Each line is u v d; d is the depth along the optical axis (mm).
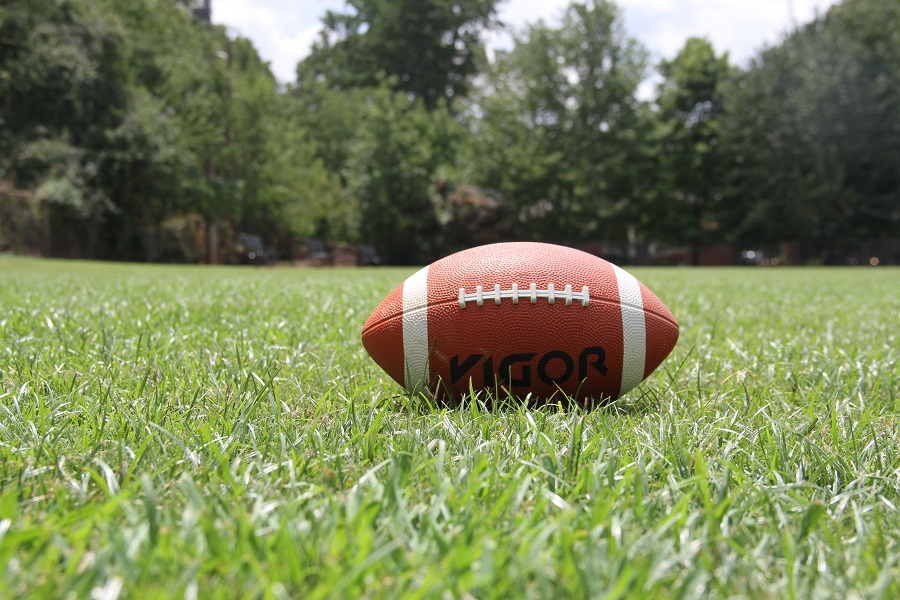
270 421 712
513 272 816
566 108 10305
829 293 2621
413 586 394
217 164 8953
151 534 441
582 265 839
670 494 543
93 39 6824
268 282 2750
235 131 8875
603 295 820
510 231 10438
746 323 1577
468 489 510
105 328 1223
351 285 2549
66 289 2135
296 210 9359
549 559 425
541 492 524
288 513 475
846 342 1304
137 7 7988
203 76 8273
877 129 9609
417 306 825
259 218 9391
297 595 381
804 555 470
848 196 9695
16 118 6586
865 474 588
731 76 10430
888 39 9852
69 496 527
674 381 908
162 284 2518
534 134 10461
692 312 1812
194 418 719
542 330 799
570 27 10367
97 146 6895
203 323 1381
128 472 551
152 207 7617
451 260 854
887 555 469
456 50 14719
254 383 823
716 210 10641
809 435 708
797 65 9898
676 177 10586
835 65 9594
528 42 10414
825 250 10211
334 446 634
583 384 817
